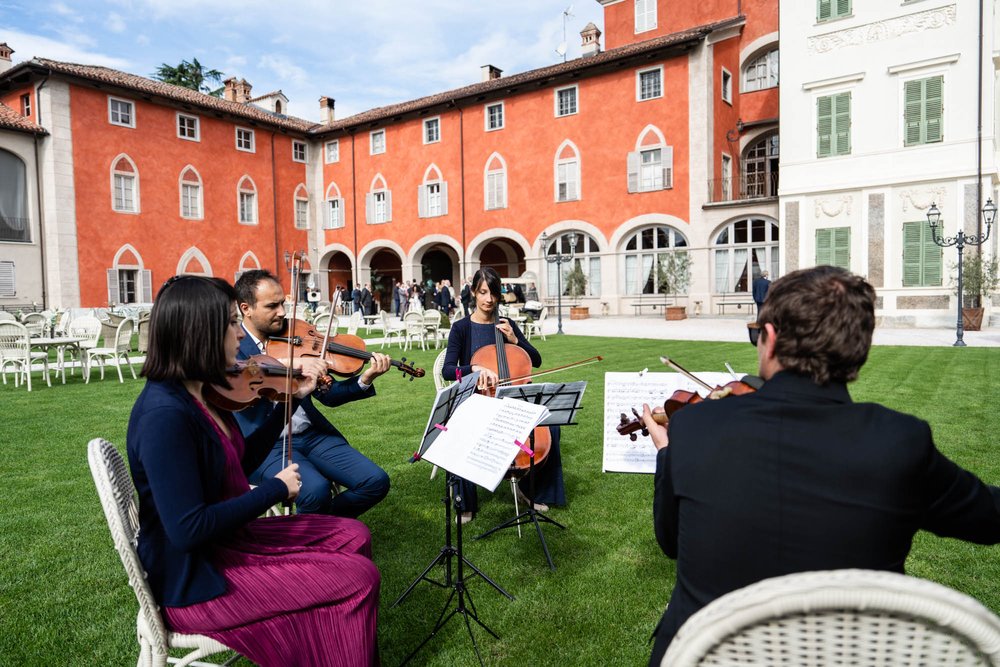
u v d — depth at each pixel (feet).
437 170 88.53
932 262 53.42
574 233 79.97
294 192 96.68
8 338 29.91
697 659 3.30
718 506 4.00
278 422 7.63
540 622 8.61
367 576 6.28
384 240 94.02
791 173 59.67
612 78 75.00
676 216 71.97
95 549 11.07
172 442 5.49
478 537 11.32
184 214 80.94
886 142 54.95
